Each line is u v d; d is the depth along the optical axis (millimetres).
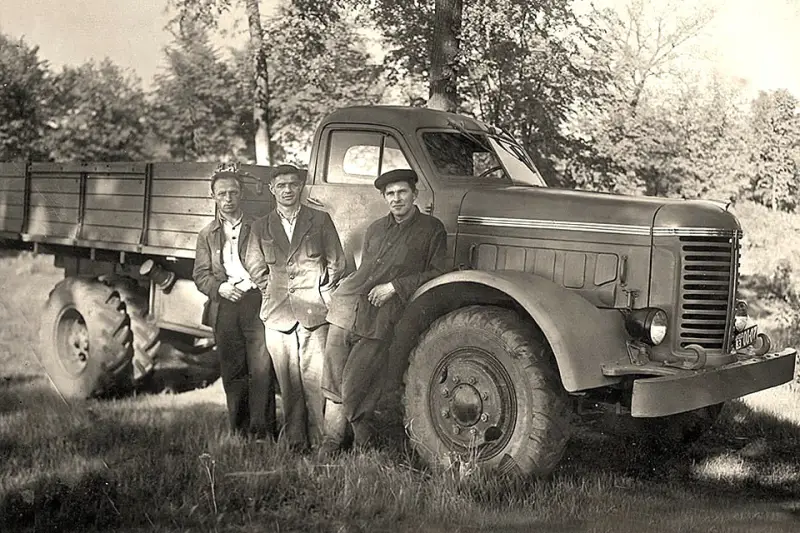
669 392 3465
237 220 4012
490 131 4676
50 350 4738
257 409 3982
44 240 5082
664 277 3820
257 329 4008
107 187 4859
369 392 3838
